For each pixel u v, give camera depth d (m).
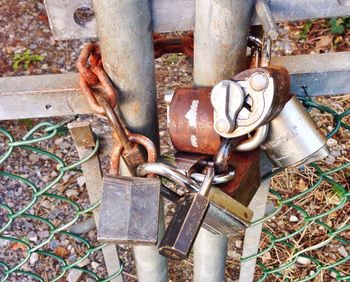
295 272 2.33
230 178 1.04
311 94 1.14
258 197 1.51
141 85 1.02
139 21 0.92
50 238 1.62
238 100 0.92
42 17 3.37
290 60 1.10
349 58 1.10
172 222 1.01
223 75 1.01
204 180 1.00
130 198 1.03
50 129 1.16
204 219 1.05
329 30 3.25
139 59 0.97
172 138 1.03
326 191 2.54
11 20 3.36
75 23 0.94
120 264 1.81
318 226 2.45
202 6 0.92
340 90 1.13
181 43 1.10
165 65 3.04
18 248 2.49
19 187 2.68
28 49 3.23
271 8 0.97
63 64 3.18
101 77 0.98
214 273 1.64
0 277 2.40
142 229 1.02
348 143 2.71
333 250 2.39
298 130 1.04
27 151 2.79
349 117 2.80
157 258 1.53
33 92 1.04
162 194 1.11
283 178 2.56
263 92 0.91
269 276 2.32
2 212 2.62
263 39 0.99
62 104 1.06
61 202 2.61
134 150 1.03
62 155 2.78
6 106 1.06
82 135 1.16
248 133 1.04
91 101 0.99
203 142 1.01
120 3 0.88
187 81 2.98
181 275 2.31
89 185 1.38
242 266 1.91
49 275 2.41
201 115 0.99
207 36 0.96
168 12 0.94
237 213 1.05
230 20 0.92
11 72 3.15
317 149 1.06
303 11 0.98
